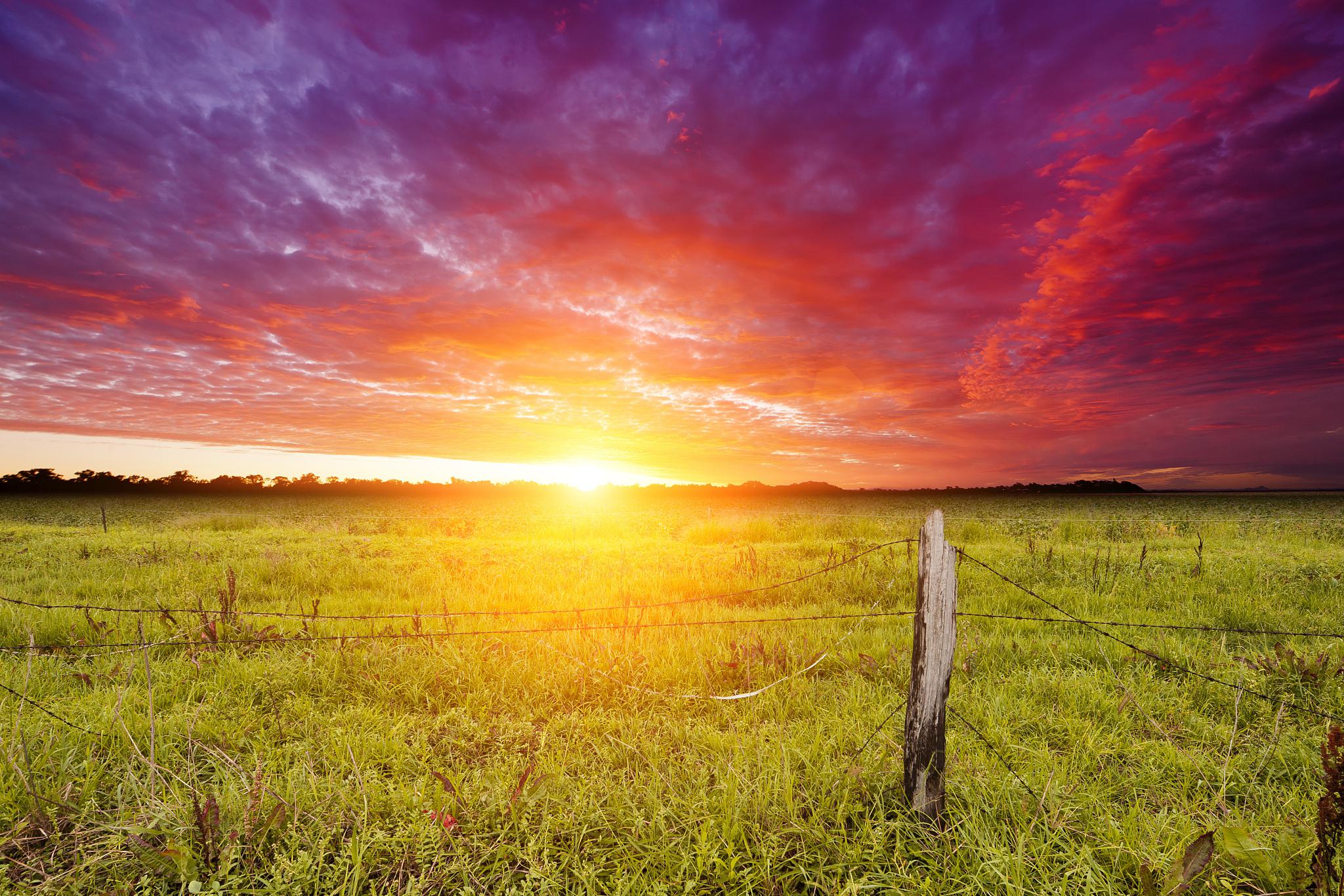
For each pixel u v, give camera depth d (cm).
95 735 403
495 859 300
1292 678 492
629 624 635
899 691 499
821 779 352
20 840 301
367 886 285
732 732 423
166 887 283
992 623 706
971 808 326
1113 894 266
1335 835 232
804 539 1691
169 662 550
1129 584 911
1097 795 342
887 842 306
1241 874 279
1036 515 3133
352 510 3972
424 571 1067
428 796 339
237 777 361
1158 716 454
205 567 1072
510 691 506
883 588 909
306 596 873
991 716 442
